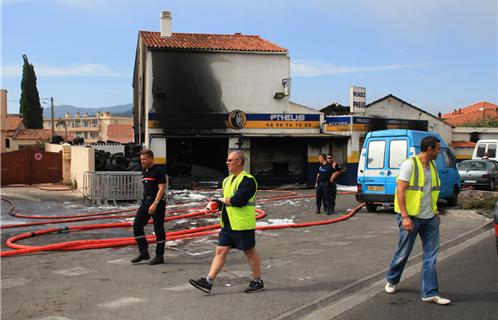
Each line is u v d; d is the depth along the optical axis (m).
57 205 16.83
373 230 11.40
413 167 5.80
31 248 8.84
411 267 7.54
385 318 5.30
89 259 8.27
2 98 50.12
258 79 26.88
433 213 5.84
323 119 27.67
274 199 19.30
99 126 121.75
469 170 23.03
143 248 7.95
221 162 26.34
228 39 28.88
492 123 50.28
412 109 31.16
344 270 7.29
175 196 19.92
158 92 25.16
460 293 6.20
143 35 27.83
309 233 11.13
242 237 5.96
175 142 25.88
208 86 26.02
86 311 5.41
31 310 5.45
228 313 5.31
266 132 26.95
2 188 23.62
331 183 14.51
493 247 9.20
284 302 5.70
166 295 6.02
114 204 16.92
